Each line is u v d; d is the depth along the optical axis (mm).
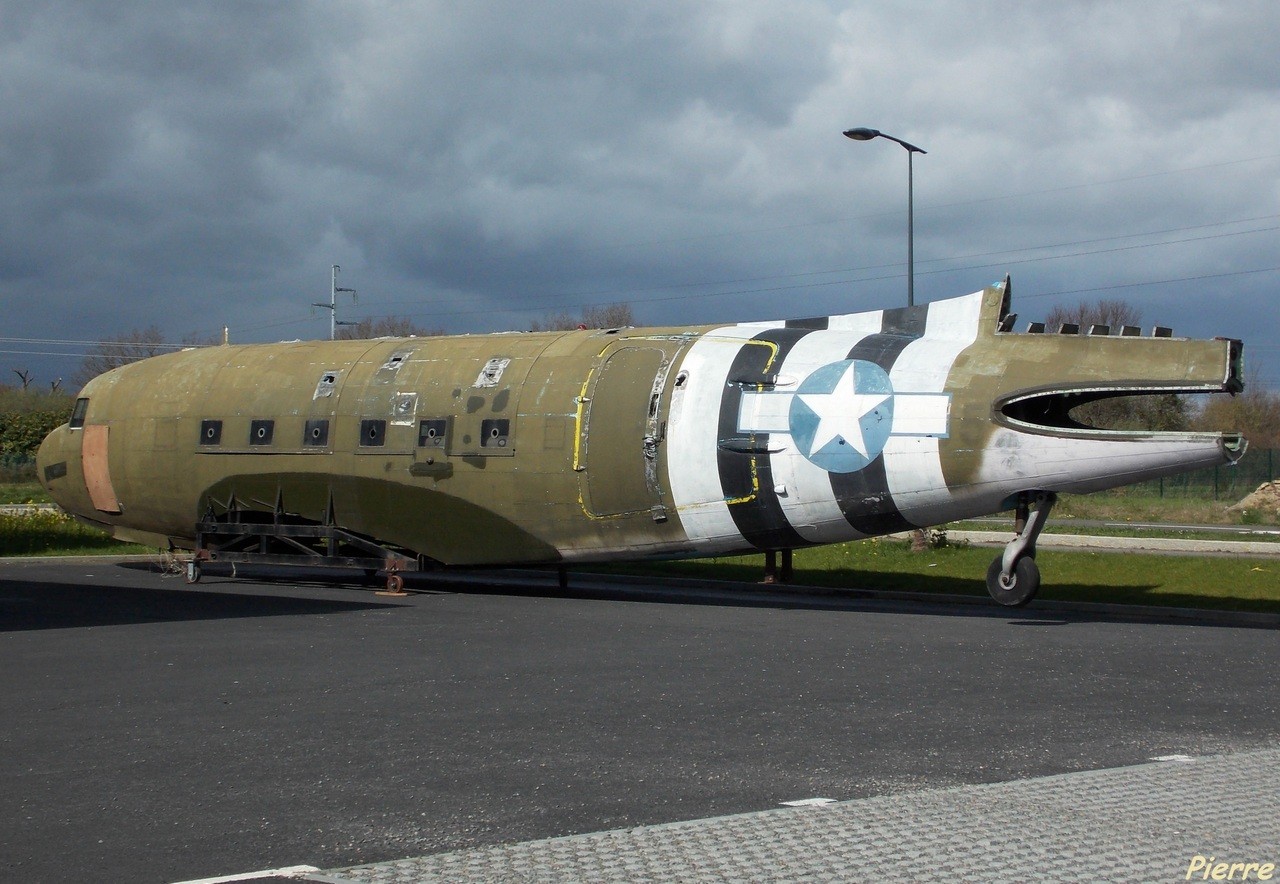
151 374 25578
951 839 6918
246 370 24078
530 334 22141
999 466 16562
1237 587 21062
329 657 14320
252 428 23141
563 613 18969
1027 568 16812
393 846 7059
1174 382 15516
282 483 22625
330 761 9141
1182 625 17734
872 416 17453
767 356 19016
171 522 24734
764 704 11375
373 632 16625
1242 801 7723
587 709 11133
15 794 8234
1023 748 9500
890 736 9953
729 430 18516
